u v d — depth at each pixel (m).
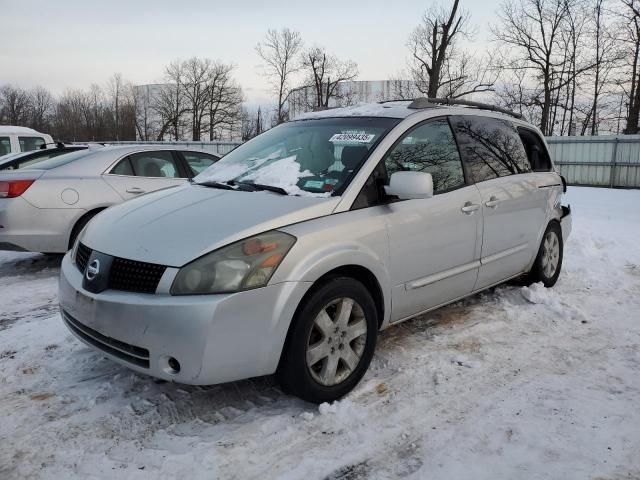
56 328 4.36
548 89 32.75
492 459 2.67
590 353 3.90
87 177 6.40
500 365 3.70
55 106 71.81
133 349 2.87
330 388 3.13
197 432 2.89
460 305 4.90
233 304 2.73
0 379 3.47
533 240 4.98
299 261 2.94
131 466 2.61
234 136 62.62
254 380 3.48
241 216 3.05
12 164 7.52
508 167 4.73
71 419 3.01
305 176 3.60
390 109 4.12
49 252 6.16
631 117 31.20
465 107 4.59
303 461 2.66
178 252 2.84
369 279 3.40
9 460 2.65
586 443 2.78
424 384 3.42
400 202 3.58
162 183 6.92
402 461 2.67
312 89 47.53
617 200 15.71
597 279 5.81
